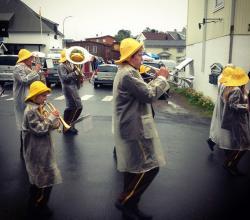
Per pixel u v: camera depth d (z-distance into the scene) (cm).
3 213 432
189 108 1359
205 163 638
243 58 1267
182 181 544
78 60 800
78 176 560
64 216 425
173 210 443
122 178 553
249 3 1231
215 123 643
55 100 1551
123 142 392
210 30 1517
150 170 393
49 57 2220
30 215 427
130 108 384
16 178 548
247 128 567
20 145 753
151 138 391
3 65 2047
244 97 561
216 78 1343
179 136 859
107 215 429
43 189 429
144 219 417
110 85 2372
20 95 660
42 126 406
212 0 1491
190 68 1881
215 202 469
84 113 1197
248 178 561
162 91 379
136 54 383
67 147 733
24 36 4688
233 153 574
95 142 779
